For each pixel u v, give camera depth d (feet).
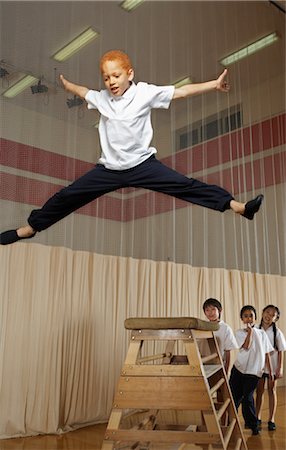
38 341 11.19
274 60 19.03
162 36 15.66
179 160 15.01
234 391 11.26
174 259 14.17
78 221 12.44
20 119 11.88
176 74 15.66
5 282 10.94
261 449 9.74
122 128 6.06
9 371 10.70
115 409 7.93
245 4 18.60
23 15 12.54
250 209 5.56
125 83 6.18
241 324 15.76
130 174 6.02
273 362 12.16
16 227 11.28
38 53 12.56
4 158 11.42
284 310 17.15
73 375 11.63
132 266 13.23
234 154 16.57
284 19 20.01
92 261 12.48
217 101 16.46
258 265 16.83
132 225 13.42
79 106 12.94
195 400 7.71
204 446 8.94
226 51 17.38
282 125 18.43
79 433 11.12
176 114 15.28
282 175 18.04
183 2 16.58
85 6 13.87
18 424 10.62
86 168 12.76
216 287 15.34
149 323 8.28
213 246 15.53
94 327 12.19
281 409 13.98
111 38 14.24
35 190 11.75
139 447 9.05
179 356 10.73
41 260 11.57
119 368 12.55
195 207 15.28
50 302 11.57
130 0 15.05
